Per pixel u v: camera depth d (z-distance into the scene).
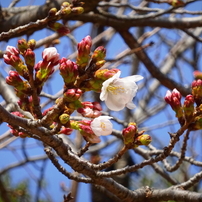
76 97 0.65
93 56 0.66
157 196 0.75
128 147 0.67
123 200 0.74
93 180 0.71
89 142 0.67
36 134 0.67
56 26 0.73
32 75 0.67
